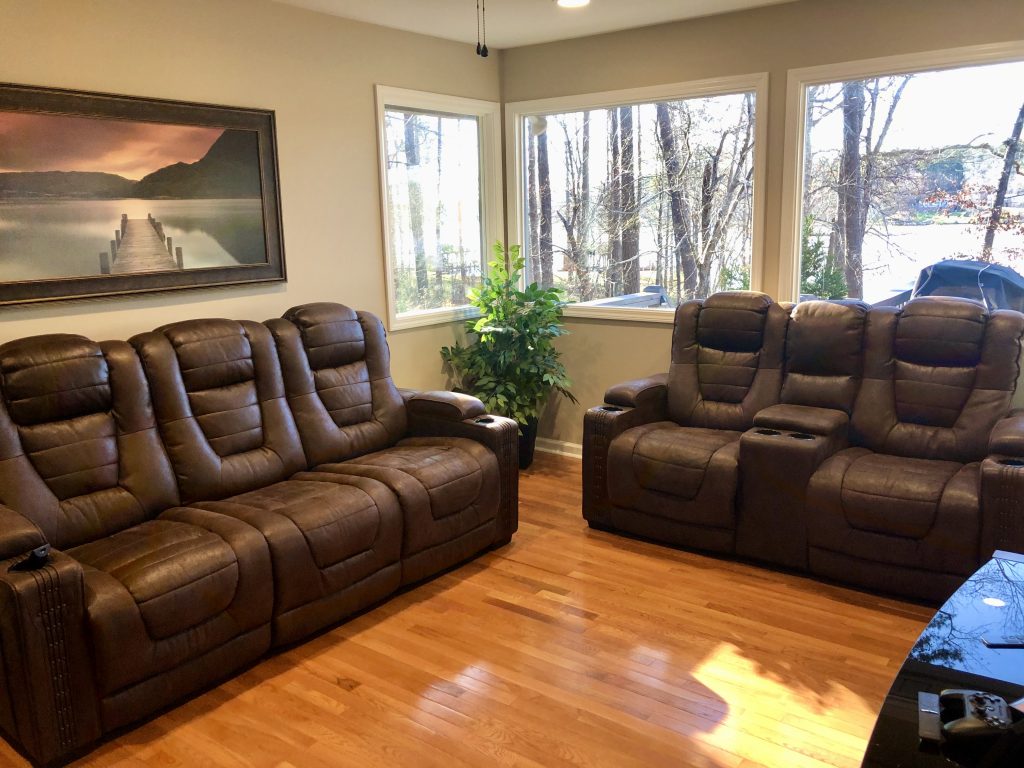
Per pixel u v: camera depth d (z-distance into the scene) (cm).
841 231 409
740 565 348
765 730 235
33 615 212
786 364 388
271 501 299
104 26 315
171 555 249
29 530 229
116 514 285
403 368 464
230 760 227
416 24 425
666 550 367
